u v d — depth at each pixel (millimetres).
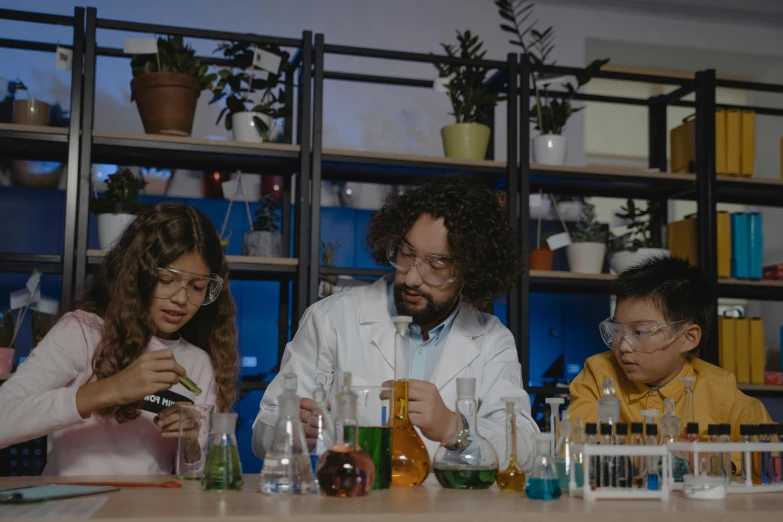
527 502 1160
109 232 3035
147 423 1776
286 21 4316
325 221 3686
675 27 4938
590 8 4816
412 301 1695
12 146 3127
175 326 1801
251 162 3387
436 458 1346
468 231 1686
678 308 1788
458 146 3369
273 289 3533
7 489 1259
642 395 1846
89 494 1200
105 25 3039
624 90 5750
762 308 5273
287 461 1215
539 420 3361
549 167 3400
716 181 3543
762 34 5059
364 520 995
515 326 3250
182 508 1042
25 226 3330
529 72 3393
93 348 1775
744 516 1111
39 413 1445
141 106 3141
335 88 4320
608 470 1221
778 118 5367
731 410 1821
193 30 3117
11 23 3891
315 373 1867
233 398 1954
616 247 3580
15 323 3230
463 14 4582
